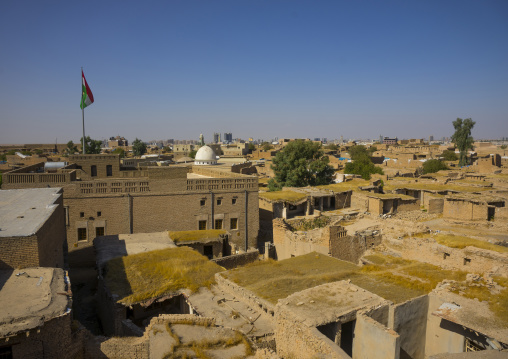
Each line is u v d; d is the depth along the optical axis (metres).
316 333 12.27
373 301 14.85
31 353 11.92
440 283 17.66
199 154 70.81
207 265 22.44
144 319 20.23
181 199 33.41
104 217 30.98
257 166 90.38
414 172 78.62
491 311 14.98
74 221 30.23
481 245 22.70
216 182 34.78
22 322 11.59
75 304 23.19
